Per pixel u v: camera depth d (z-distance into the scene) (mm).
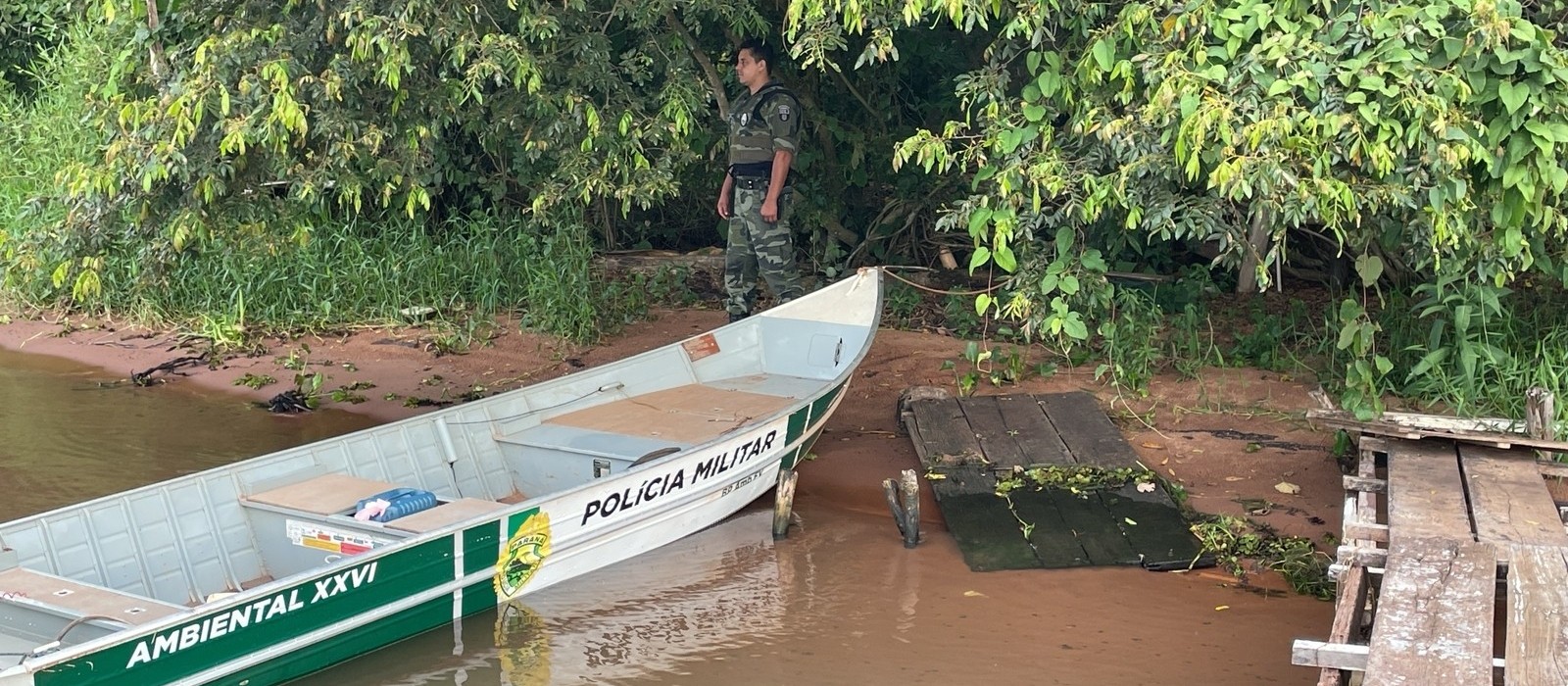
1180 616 5660
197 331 10562
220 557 5617
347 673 5160
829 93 11906
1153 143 6191
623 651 5410
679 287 11680
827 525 6820
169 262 9008
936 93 11602
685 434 6938
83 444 8023
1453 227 6082
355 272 10938
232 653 4656
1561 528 4984
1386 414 7148
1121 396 8391
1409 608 4211
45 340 10539
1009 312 7863
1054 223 7031
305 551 5621
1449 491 5508
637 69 8375
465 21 7062
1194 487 7105
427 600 5336
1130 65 6109
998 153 6910
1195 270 10672
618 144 7961
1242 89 5766
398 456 6465
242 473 5785
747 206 8867
